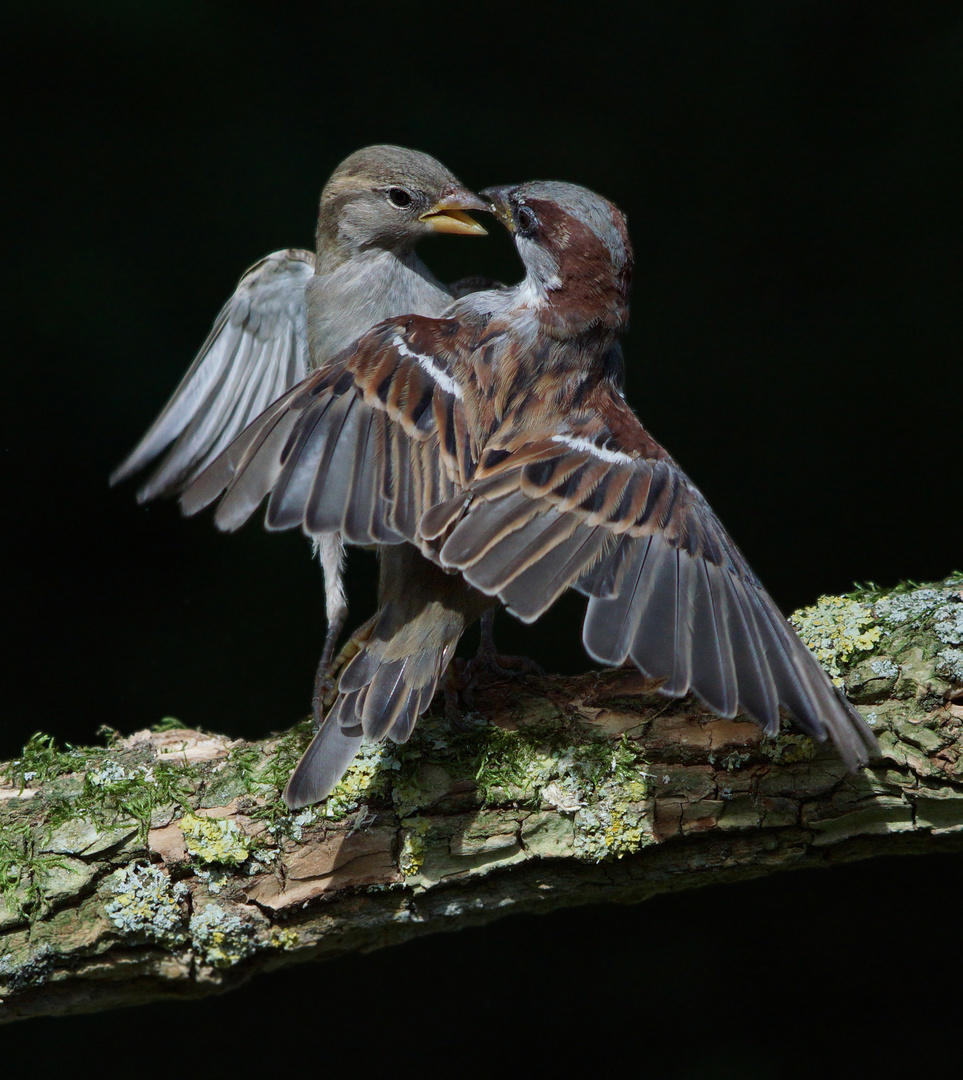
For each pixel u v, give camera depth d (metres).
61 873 6.68
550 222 7.14
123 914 6.70
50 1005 6.99
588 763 6.82
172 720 7.84
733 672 5.81
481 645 7.26
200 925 6.77
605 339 7.02
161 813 6.76
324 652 8.66
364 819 6.79
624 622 5.83
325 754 6.38
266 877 6.79
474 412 6.67
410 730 6.41
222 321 10.08
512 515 6.18
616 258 7.09
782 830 6.89
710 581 6.11
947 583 7.09
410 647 6.57
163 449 10.28
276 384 10.23
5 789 6.87
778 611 6.31
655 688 6.97
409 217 9.06
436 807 6.79
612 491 6.33
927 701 6.70
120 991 7.04
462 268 14.94
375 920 6.98
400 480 6.29
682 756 6.82
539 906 7.26
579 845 6.82
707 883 7.18
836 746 5.95
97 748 7.12
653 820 6.82
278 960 7.05
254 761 6.97
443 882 6.84
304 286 9.87
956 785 6.69
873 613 6.99
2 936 6.71
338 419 6.37
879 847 6.99
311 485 6.14
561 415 6.77
